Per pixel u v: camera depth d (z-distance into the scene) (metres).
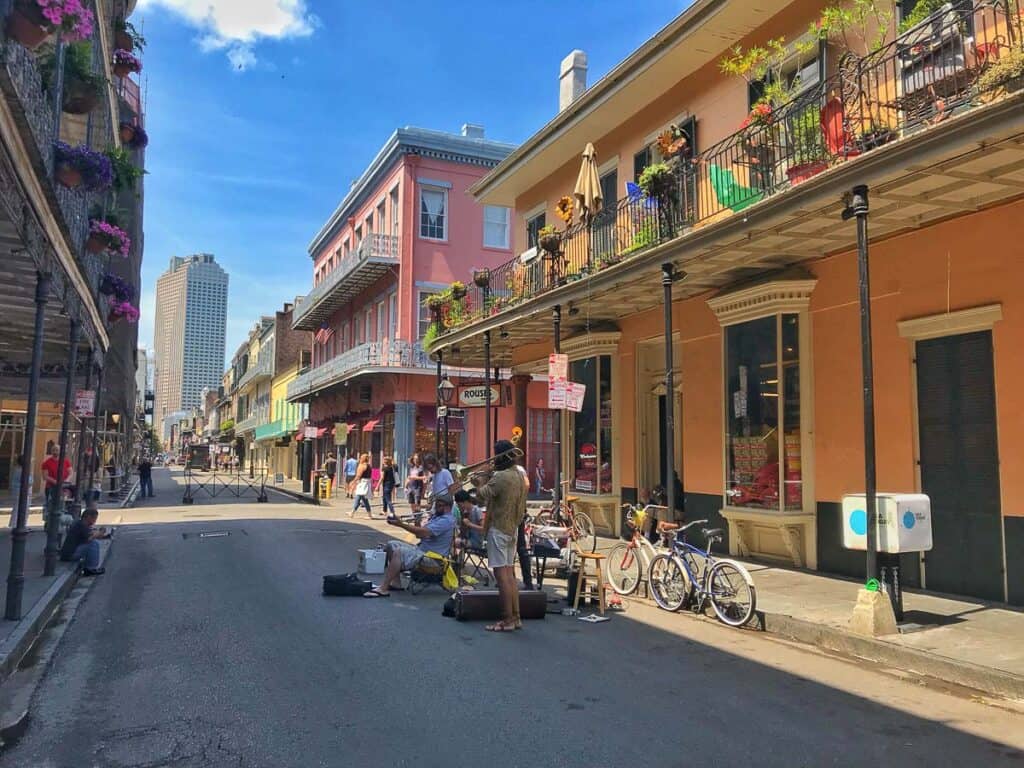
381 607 8.64
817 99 8.32
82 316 11.06
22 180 6.20
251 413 69.12
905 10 9.09
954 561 8.56
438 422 18.72
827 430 10.26
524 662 6.40
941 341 8.84
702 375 12.72
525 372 20.36
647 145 14.57
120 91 14.62
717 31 11.88
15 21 5.65
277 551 13.36
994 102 6.08
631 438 14.67
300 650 6.70
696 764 4.25
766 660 6.60
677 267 10.64
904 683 5.94
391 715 5.02
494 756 4.33
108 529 15.44
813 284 10.53
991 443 8.23
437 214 29.94
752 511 11.02
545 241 13.57
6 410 24.86
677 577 8.75
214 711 5.11
